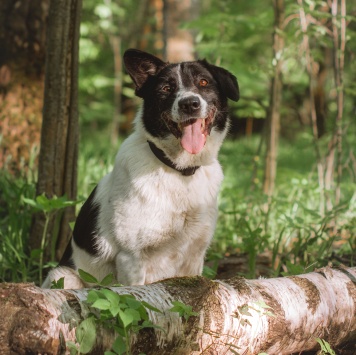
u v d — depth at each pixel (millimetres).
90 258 4195
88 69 18594
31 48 7418
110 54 19812
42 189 5152
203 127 4012
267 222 6273
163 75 4137
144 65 4242
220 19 8336
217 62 8070
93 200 4258
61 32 5020
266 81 14766
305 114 17641
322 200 6582
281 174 8305
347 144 6918
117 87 18078
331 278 3797
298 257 5605
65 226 5207
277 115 7230
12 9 7355
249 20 8281
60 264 4539
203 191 4031
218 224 6746
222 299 3189
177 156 3928
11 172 7246
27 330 2594
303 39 6805
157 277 4094
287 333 3408
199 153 4004
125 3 17859
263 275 5340
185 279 3186
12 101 7348
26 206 5582
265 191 7227
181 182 3955
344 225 5801
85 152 9289
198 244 4129
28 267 4988
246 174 10234
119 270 4051
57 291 2795
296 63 7176
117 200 4004
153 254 4020
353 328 3805
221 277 5398
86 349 2662
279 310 3373
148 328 2883
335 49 6758
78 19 5102
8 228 5453
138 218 3924
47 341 2609
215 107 4152
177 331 2982
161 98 4059
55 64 5051
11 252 5047
